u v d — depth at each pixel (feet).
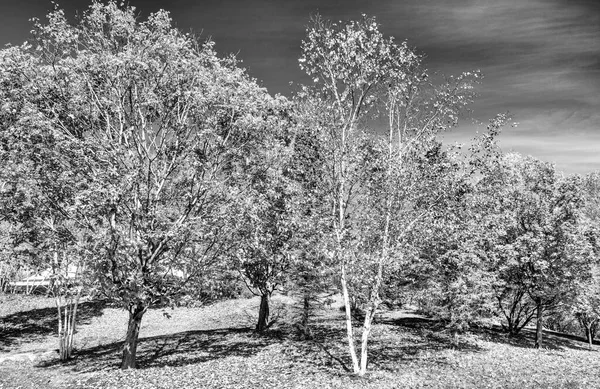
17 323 107.55
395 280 71.46
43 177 59.36
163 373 58.54
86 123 63.77
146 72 63.16
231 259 67.15
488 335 106.01
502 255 94.07
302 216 62.39
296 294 89.04
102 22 63.41
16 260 71.26
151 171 63.98
